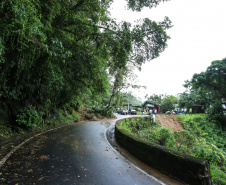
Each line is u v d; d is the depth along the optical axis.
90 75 10.10
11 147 4.63
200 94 36.19
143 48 8.88
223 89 22.22
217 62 21.89
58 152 4.57
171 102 44.19
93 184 2.86
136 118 17.73
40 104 9.37
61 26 6.95
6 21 3.65
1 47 3.60
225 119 23.36
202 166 3.19
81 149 5.18
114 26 7.58
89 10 7.71
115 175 3.38
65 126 10.62
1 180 2.65
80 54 9.00
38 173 3.07
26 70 6.63
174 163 3.66
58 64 8.40
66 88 10.82
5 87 6.16
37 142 5.52
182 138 10.67
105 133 9.19
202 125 23.08
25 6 3.86
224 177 6.40
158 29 7.99
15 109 7.28
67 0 6.72
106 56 9.16
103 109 22.53
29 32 4.06
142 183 3.13
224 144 18.00
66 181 2.85
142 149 4.83
